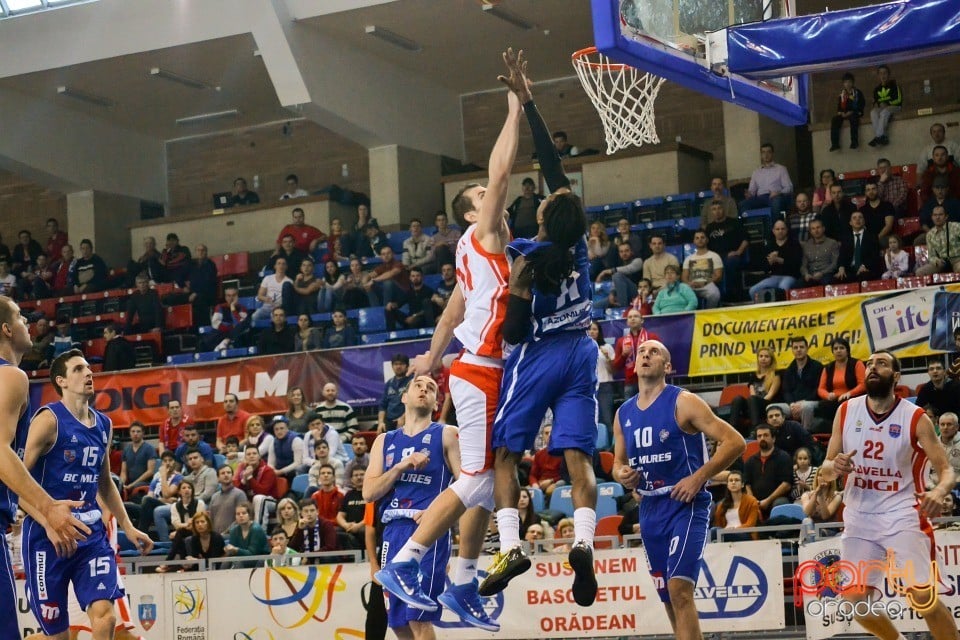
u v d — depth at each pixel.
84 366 7.57
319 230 23.19
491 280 5.36
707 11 9.73
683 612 7.59
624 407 7.92
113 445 18.81
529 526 11.89
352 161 25.92
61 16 21.69
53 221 25.34
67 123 24.80
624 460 7.95
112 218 25.91
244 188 25.20
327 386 16.70
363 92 22.19
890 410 7.91
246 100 24.92
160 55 21.72
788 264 17.25
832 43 9.20
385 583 5.27
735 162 21.06
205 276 22.44
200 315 22.12
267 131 26.64
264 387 18.17
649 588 10.41
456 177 23.66
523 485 13.71
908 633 9.48
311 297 20.36
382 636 9.59
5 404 6.27
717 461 7.44
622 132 9.55
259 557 11.84
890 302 14.80
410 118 23.38
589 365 5.27
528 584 10.80
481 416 5.34
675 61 9.15
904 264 16.34
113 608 7.45
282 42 20.50
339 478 14.45
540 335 5.23
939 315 14.52
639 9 8.90
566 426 5.19
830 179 18.42
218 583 11.77
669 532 7.71
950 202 16.66
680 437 7.66
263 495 14.31
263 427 16.00
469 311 5.43
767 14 10.39
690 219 19.30
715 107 22.91
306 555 11.56
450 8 20.23
